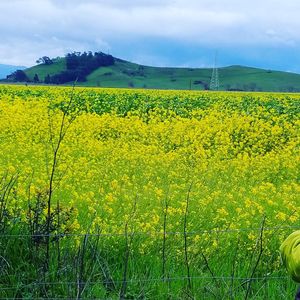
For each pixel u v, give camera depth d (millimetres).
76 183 11070
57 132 17156
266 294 5828
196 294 5715
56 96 30297
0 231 6078
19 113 20906
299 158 14227
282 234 7461
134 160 13547
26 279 5762
